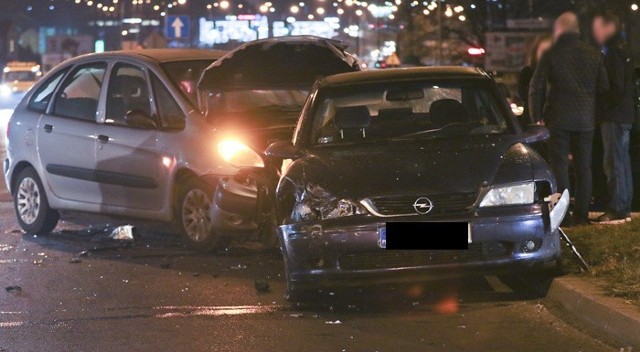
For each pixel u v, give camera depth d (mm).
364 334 9391
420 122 11578
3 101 78125
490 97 11742
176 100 13883
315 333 9469
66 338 9453
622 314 8844
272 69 13766
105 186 14562
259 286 11367
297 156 11227
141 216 14211
